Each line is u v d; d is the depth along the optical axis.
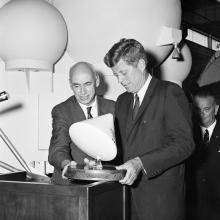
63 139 2.34
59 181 2.23
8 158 3.22
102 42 3.09
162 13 3.12
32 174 2.35
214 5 4.71
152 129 2.05
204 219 3.15
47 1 3.24
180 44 3.81
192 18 5.09
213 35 5.77
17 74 3.25
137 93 2.14
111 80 3.32
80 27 3.11
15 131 3.24
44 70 3.18
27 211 1.62
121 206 1.82
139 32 3.05
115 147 1.79
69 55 3.36
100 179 1.71
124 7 2.99
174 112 2.01
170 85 2.09
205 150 3.14
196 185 3.17
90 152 1.86
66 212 1.55
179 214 2.06
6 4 3.07
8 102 3.23
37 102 3.30
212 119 3.17
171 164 1.93
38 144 3.30
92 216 1.55
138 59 2.05
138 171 1.84
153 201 2.04
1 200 1.66
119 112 2.26
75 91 2.42
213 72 4.23
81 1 3.07
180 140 1.96
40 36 2.94
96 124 1.81
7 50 2.99
